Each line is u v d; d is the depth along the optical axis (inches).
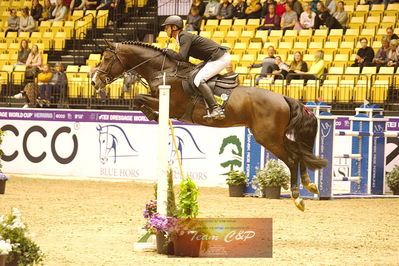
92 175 1016.9
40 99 1088.2
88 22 1316.4
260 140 569.0
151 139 977.5
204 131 936.3
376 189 853.8
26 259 352.5
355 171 868.0
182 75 567.5
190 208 437.1
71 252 438.9
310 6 1186.0
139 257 429.1
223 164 923.4
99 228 541.3
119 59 577.9
